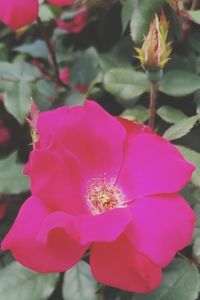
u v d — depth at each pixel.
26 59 0.51
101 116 0.34
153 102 0.37
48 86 0.44
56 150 0.33
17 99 0.43
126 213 0.31
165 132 0.38
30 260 0.31
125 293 0.37
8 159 0.42
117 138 0.34
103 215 0.31
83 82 0.45
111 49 0.45
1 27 0.51
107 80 0.40
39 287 0.37
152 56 0.35
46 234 0.30
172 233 0.31
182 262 0.35
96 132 0.34
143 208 0.32
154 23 0.34
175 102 0.41
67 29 0.46
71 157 0.33
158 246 0.31
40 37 0.50
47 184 0.32
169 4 0.39
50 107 0.44
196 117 0.38
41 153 0.32
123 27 0.41
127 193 0.34
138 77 0.40
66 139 0.34
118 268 0.31
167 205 0.32
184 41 0.42
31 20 0.41
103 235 0.30
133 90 0.39
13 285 0.38
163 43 0.35
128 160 0.34
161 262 0.31
